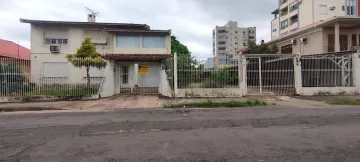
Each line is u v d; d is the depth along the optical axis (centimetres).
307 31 2652
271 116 782
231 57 1345
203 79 1330
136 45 2080
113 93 1577
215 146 465
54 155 421
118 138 531
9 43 2769
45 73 1385
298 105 1038
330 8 3875
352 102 1089
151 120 737
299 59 1372
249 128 618
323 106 1010
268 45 3381
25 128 641
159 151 438
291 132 568
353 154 410
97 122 714
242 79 1330
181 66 1330
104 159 399
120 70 1764
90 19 2448
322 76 1395
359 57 1383
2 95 1263
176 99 1257
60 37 2172
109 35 2186
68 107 1067
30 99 1270
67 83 1352
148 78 1820
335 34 2334
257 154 416
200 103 1083
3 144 491
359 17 2244
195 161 387
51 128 638
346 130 580
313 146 457
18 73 1288
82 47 1579
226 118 757
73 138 533
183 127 636
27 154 428
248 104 1059
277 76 1391
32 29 2130
